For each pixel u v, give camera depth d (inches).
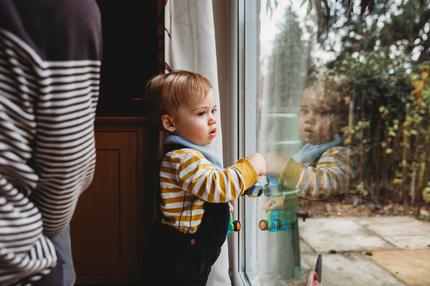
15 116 14.9
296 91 44.8
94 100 18.1
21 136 15.3
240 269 56.2
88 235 58.2
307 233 41.1
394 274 27.1
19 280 16.8
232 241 55.4
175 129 35.9
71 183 17.5
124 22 65.3
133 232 58.6
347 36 34.2
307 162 41.9
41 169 16.4
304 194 42.2
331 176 36.9
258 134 54.2
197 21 44.8
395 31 27.3
